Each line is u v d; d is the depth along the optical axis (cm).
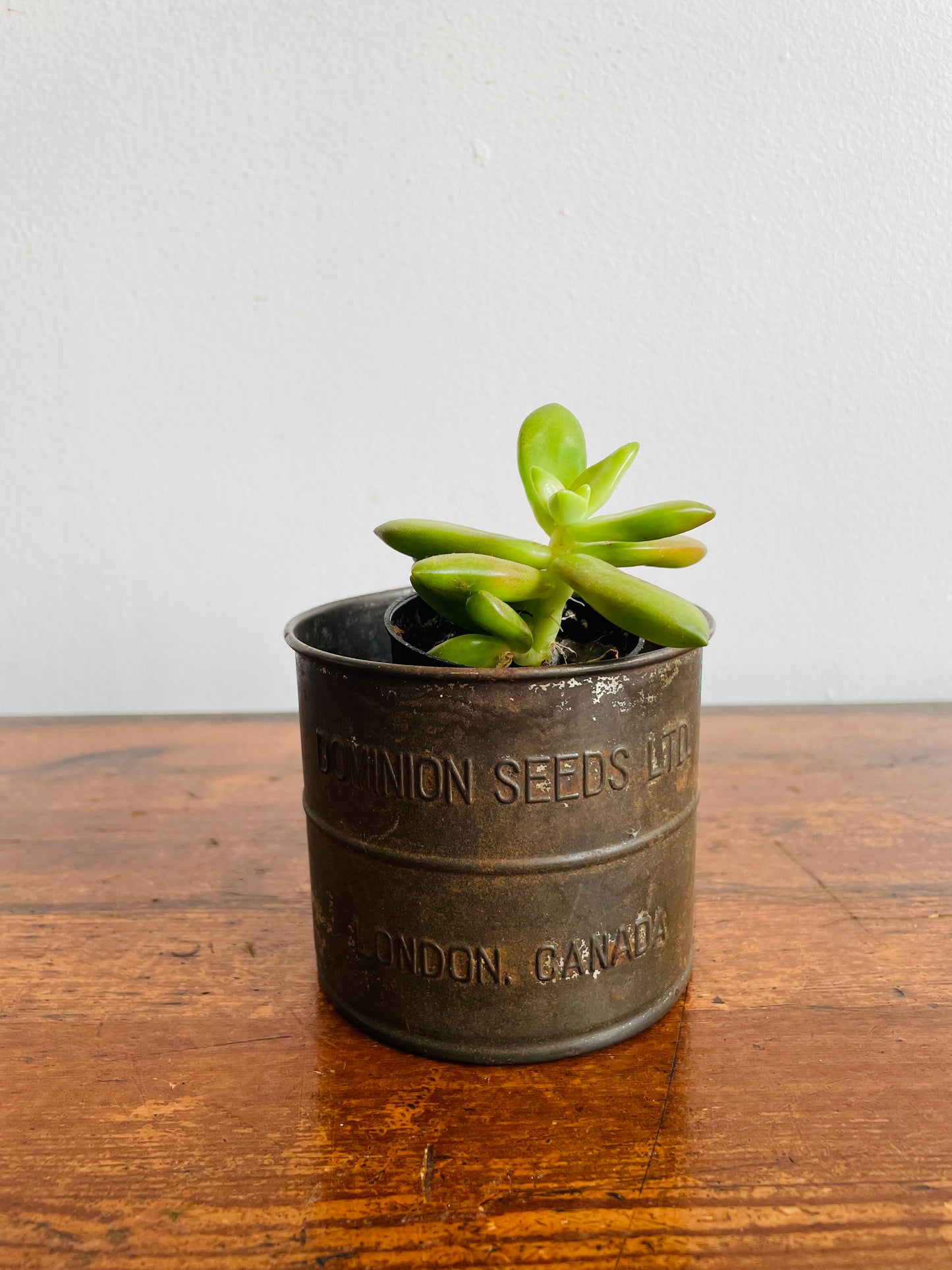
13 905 30
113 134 43
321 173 44
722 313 45
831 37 42
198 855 33
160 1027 24
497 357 45
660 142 43
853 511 47
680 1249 18
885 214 44
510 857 22
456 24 42
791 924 28
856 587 48
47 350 45
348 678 22
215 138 43
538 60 43
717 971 26
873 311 45
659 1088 22
